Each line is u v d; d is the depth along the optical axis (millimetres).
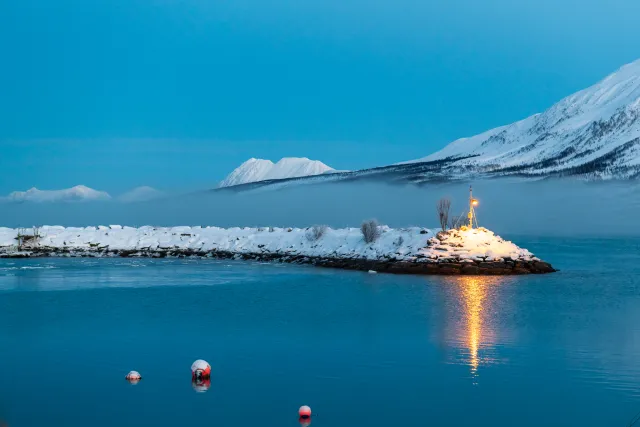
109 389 32469
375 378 34000
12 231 119875
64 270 86750
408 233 89188
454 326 46812
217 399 31062
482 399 30984
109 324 47969
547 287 67875
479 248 81000
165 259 104375
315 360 37344
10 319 50062
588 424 28094
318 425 28047
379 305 56312
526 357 37750
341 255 91688
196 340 42406
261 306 56125
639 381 33312
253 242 107562
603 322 48406
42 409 29797
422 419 28547
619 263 99188
